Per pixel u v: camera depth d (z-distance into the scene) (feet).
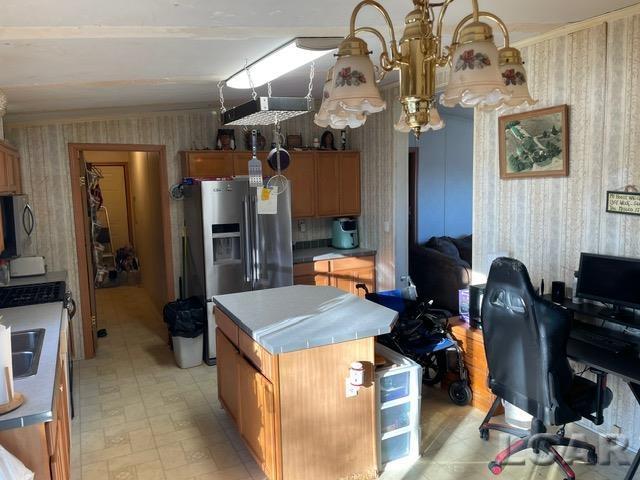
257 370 8.85
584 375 10.23
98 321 19.47
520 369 8.28
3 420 5.32
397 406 9.18
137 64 8.72
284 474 8.09
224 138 16.48
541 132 10.68
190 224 15.52
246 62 9.59
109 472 9.20
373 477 8.82
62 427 7.51
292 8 6.49
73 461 9.57
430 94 4.47
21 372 7.68
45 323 8.98
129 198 28.71
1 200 11.39
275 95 14.94
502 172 11.70
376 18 7.45
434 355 12.57
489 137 12.11
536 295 7.84
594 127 9.68
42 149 14.73
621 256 9.29
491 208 12.26
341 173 17.95
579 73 9.85
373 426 8.75
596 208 9.77
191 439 10.34
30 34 6.20
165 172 16.44
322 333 8.16
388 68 4.64
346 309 9.64
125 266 26.99
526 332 8.00
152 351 15.98
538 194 11.00
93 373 14.14
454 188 24.49
